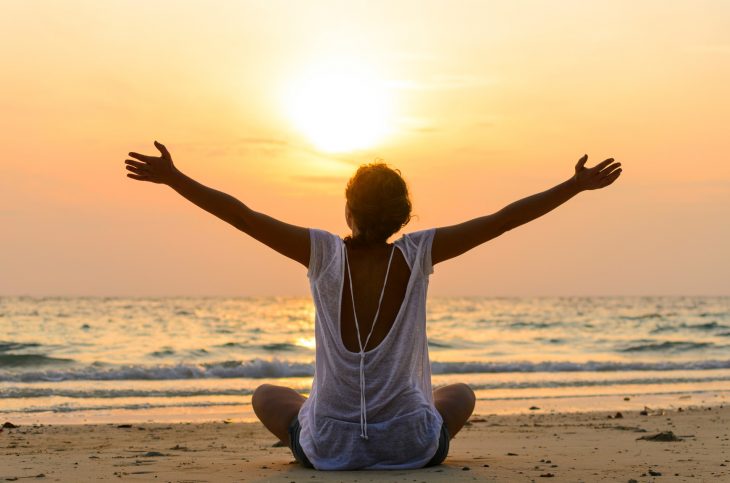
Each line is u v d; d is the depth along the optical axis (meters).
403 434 3.46
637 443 6.30
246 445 6.91
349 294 3.39
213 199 3.19
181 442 7.32
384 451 3.49
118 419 10.81
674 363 22.84
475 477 3.47
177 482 3.70
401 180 3.40
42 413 11.50
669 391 15.22
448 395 3.82
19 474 4.20
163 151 3.08
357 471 3.49
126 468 4.46
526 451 5.55
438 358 28.25
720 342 36.47
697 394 14.57
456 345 35.88
